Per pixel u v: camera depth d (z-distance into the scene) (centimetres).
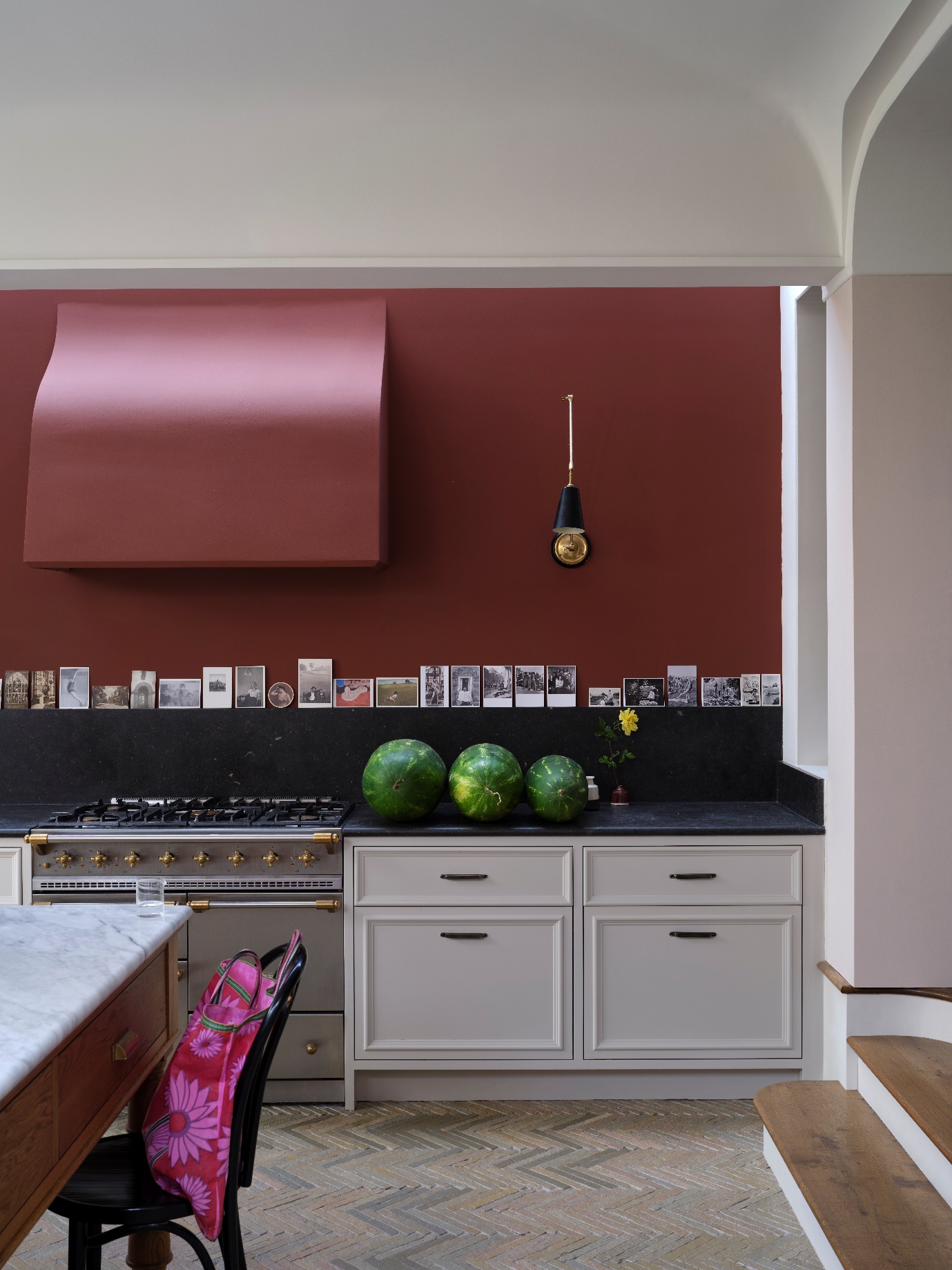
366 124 351
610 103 348
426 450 464
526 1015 396
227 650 463
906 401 355
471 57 326
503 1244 299
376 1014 396
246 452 419
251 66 328
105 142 351
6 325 463
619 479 465
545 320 465
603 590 464
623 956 396
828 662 384
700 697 464
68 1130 189
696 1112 388
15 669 463
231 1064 211
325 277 359
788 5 298
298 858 395
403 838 395
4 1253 159
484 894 396
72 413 421
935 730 355
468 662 464
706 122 354
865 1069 349
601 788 462
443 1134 370
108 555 420
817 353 444
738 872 396
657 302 465
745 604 464
